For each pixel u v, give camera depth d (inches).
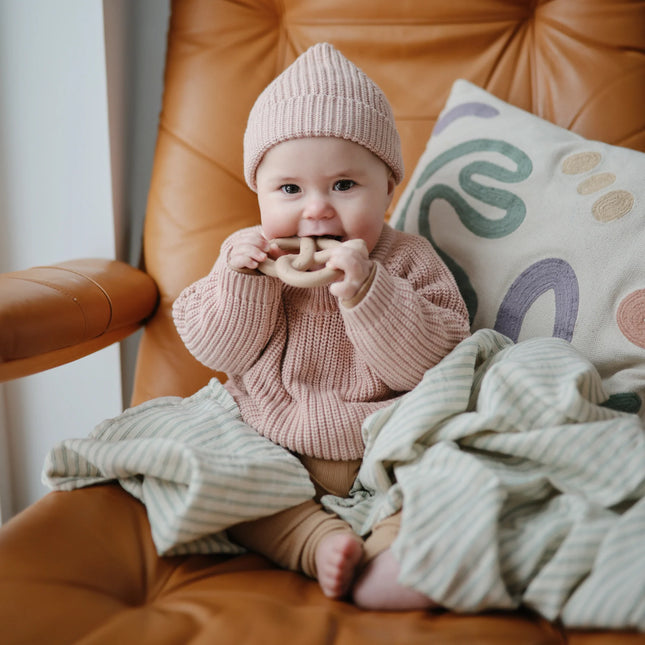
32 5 44.2
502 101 41.8
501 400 26.7
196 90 45.1
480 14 44.4
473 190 38.9
